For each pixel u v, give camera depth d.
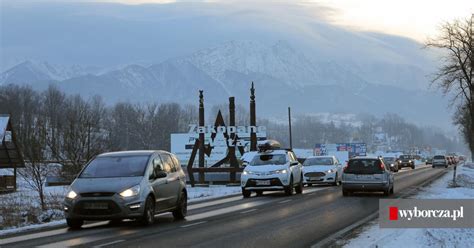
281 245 18.19
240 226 23.12
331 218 26.06
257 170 40.72
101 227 23.31
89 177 23.50
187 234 20.67
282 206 32.38
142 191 22.81
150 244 18.25
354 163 39.94
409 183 56.72
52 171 44.47
